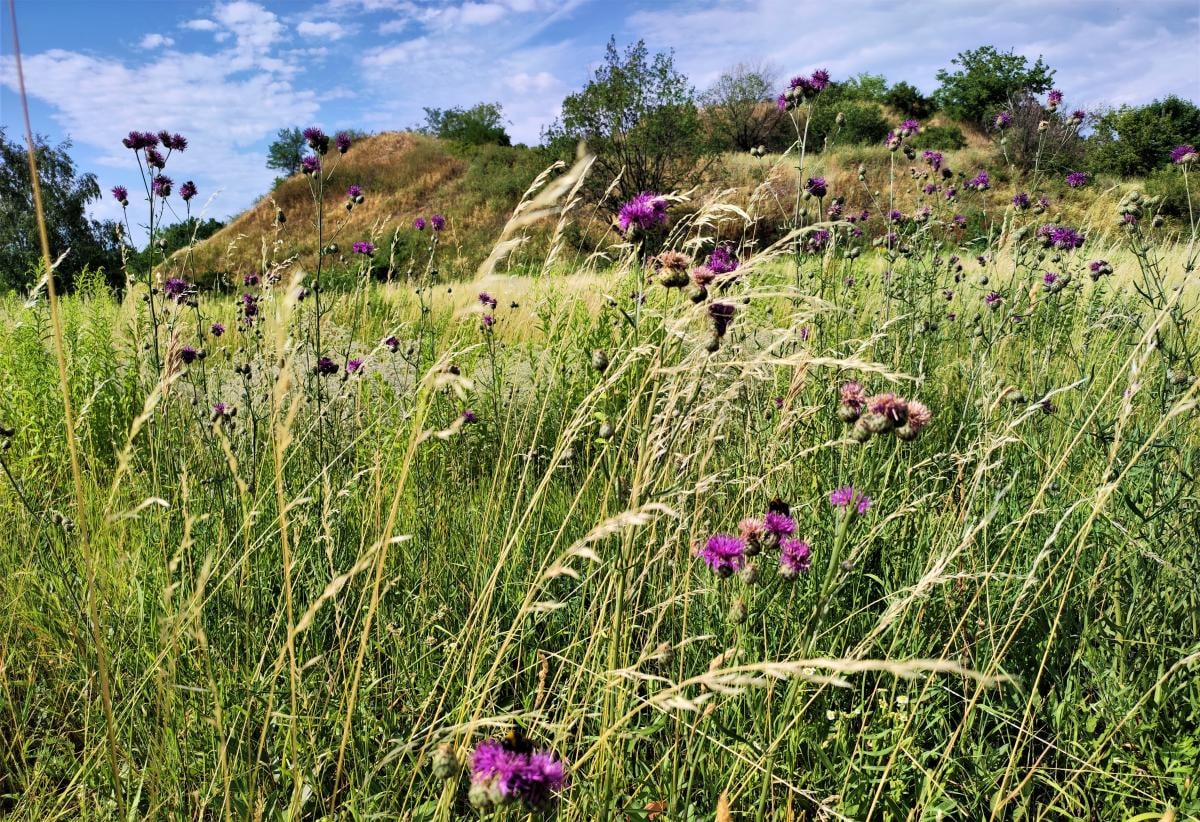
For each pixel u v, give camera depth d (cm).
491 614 254
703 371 192
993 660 181
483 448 408
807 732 190
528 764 122
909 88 5156
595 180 2619
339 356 423
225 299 532
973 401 321
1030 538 261
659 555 202
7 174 2420
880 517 244
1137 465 248
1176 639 222
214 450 317
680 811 186
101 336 488
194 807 195
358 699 213
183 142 372
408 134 5031
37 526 302
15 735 216
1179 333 281
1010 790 195
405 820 174
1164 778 185
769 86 3788
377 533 238
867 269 558
